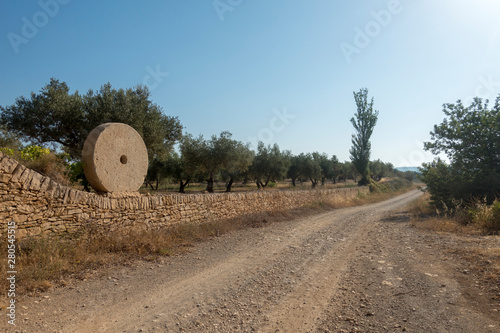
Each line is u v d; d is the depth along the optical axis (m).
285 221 13.87
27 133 14.24
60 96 14.24
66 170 9.34
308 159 47.59
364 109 41.47
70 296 4.43
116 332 3.46
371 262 6.56
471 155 14.81
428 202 16.91
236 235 9.95
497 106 14.42
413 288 4.77
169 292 4.77
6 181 5.59
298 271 6.00
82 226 6.91
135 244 7.17
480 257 6.02
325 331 3.47
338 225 12.79
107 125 8.51
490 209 10.18
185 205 10.20
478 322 3.48
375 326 3.55
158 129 16.14
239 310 4.12
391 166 100.88
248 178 41.75
